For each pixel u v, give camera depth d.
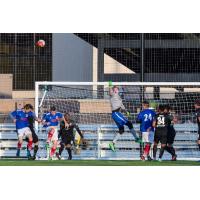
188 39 77.06
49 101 69.62
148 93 66.06
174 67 79.00
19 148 61.69
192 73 78.44
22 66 87.00
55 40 87.94
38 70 87.44
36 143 60.78
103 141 63.94
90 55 90.00
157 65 78.94
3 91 86.31
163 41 76.81
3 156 64.56
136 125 64.88
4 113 75.56
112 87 62.34
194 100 68.25
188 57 78.75
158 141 57.81
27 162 56.03
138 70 79.44
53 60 87.75
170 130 59.50
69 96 74.06
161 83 61.97
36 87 62.81
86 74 89.75
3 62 86.81
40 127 64.31
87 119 67.81
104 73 78.75
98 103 68.06
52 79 87.62
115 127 64.06
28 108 60.50
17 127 60.78
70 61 89.12
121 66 84.81
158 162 56.38
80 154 63.44
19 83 86.88
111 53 79.62
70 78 89.00
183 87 77.50
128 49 79.38
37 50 87.31
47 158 61.69
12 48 86.88
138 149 63.94
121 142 64.06
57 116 59.84
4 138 64.94
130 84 61.91
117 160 60.75
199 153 64.06
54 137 59.94
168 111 57.12
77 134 62.72
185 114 66.44
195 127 64.31
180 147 64.19
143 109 58.75
